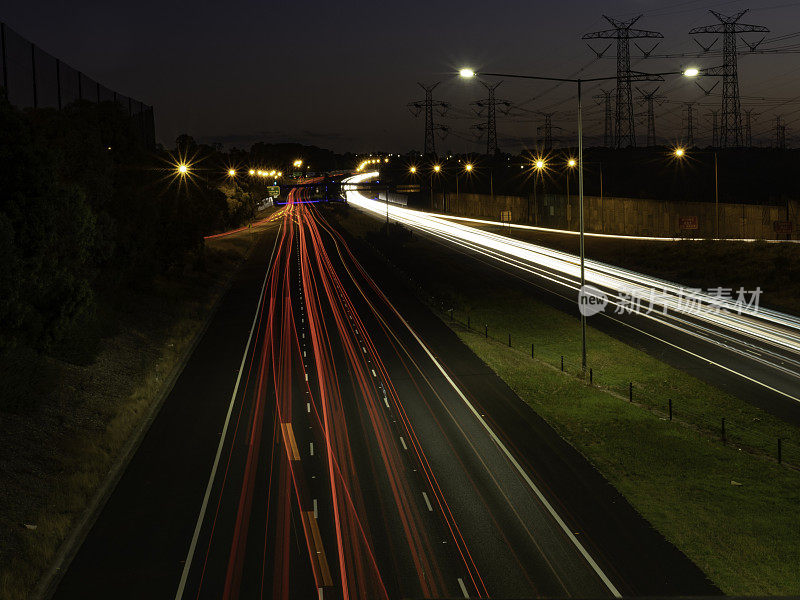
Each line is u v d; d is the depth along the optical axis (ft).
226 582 57.21
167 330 162.09
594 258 273.54
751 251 240.12
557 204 388.16
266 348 146.82
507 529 65.82
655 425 96.84
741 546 62.03
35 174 98.89
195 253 245.86
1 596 54.49
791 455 87.81
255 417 102.06
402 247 325.01
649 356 136.98
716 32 385.09
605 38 390.01
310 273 256.52
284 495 74.69
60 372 109.91
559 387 115.96
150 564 60.80
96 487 78.23
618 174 520.42
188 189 232.94
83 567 60.80
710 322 165.07
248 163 522.06
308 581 56.95
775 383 117.19
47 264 105.91
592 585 55.67
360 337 155.22
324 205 615.98
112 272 160.15
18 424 89.30
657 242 289.12
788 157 486.38
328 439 92.07
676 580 56.29
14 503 70.95
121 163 167.53
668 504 71.31
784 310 175.73
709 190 425.69
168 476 81.20
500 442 90.12
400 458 84.84
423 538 64.28
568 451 86.79
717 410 105.50
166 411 106.52
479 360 133.80
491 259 281.33
